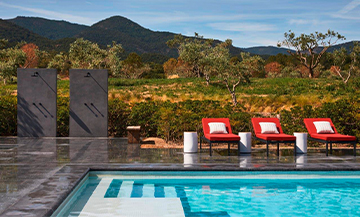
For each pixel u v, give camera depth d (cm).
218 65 2267
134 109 1174
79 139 1102
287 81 3516
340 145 1031
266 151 869
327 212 432
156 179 602
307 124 896
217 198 489
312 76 4728
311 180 608
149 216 404
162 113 1062
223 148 946
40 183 479
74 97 1159
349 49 4253
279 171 620
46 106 1152
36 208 355
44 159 702
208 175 612
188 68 5253
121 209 429
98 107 1161
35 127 1152
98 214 407
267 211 435
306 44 4578
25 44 7306
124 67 6325
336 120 1025
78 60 4450
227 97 2466
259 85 3306
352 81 3031
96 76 1162
